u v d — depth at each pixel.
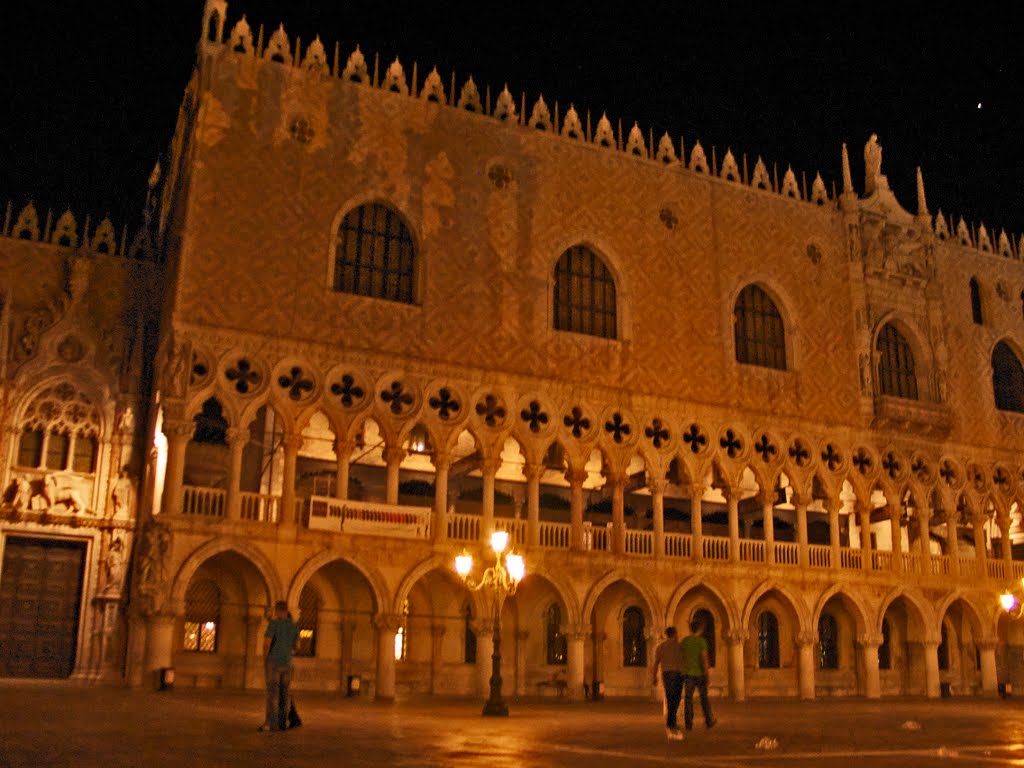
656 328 46.78
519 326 43.69
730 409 47.56
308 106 41.72
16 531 38.75
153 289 42.78
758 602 49.06
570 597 42.00
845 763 16.92
